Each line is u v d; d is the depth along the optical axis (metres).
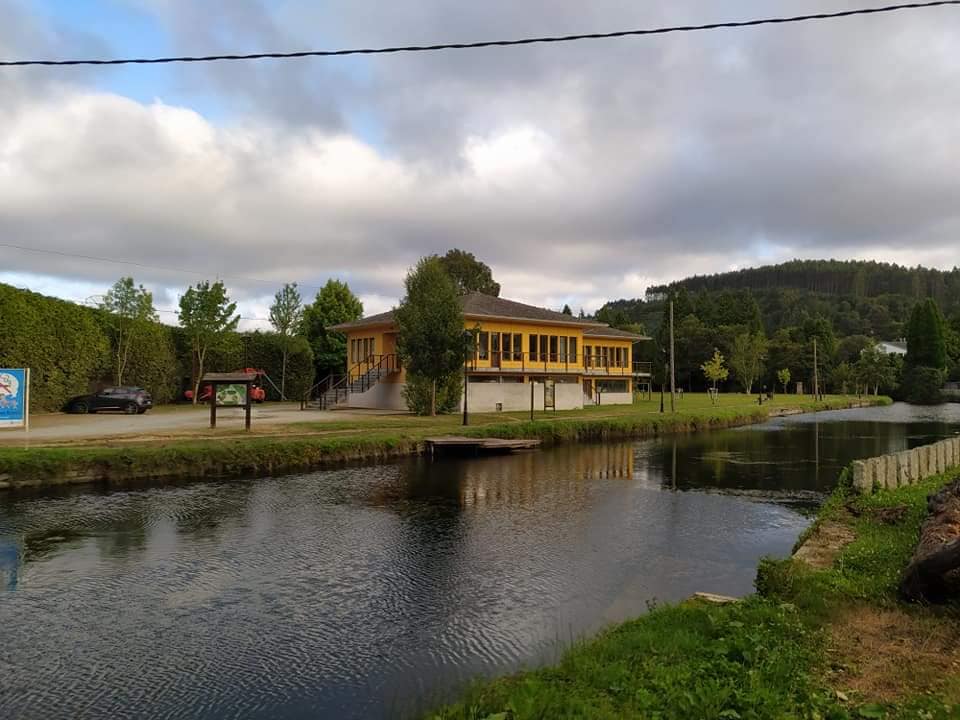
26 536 12.74
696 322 97.62
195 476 19.78
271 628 8.39
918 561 7.14
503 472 21.94
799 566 8.42
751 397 76.44
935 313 91.00
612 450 29.14
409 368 35.59
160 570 10.70
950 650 5.93
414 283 35.06
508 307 44.97
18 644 7.88
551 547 12.41
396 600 9.43
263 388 50.75
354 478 20.14
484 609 9.09
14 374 20.72
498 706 5.30
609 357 54.59
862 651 5.95
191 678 7.05
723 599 8.42
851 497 13.60
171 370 44.69
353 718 6.25
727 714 4.53
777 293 174.88
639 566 11.23
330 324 61.75
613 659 6.09
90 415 33.47
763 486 19.95
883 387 94.44
